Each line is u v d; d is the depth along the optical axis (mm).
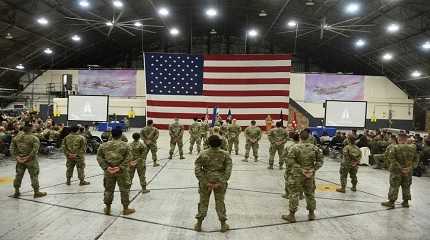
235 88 21094
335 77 30828
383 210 7574
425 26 21375
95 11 24453
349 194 8984
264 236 5852
